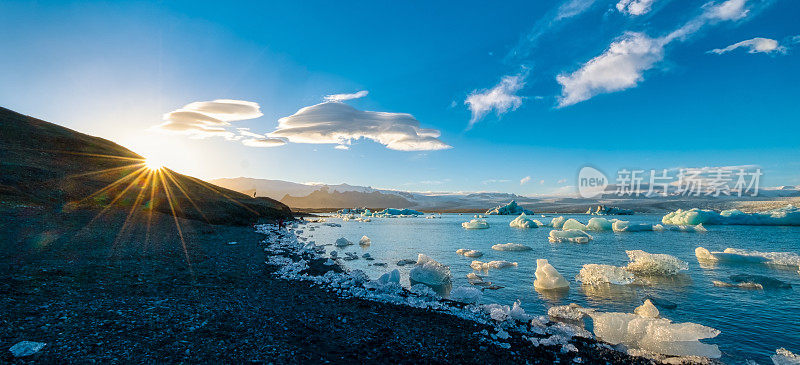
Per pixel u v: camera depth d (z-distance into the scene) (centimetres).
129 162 4528
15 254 1238
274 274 1416
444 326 863
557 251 2569
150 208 3209
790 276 1564
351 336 747
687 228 4366
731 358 746
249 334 697
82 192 2912
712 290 1324
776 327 932
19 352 513
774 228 4725
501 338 797
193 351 588
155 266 1341
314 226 5666
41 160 3388
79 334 612
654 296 1245
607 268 1491
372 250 2619
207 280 1195
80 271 1117
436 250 2636
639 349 765
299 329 762
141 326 682
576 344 790
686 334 774
